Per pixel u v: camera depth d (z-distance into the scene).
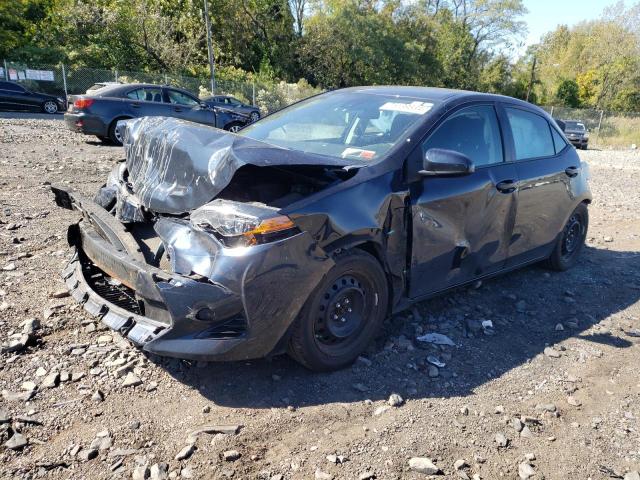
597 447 2.83
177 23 36.28
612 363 3.73
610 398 3.30
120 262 3.03
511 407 3.13
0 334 3.42
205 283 2.75
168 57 33.38
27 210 6.14
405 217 3.49
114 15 31.52
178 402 2.93
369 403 3.03
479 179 4.00
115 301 3.33
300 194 3.07
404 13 48.84
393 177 3.42
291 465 2.52
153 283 2.77
